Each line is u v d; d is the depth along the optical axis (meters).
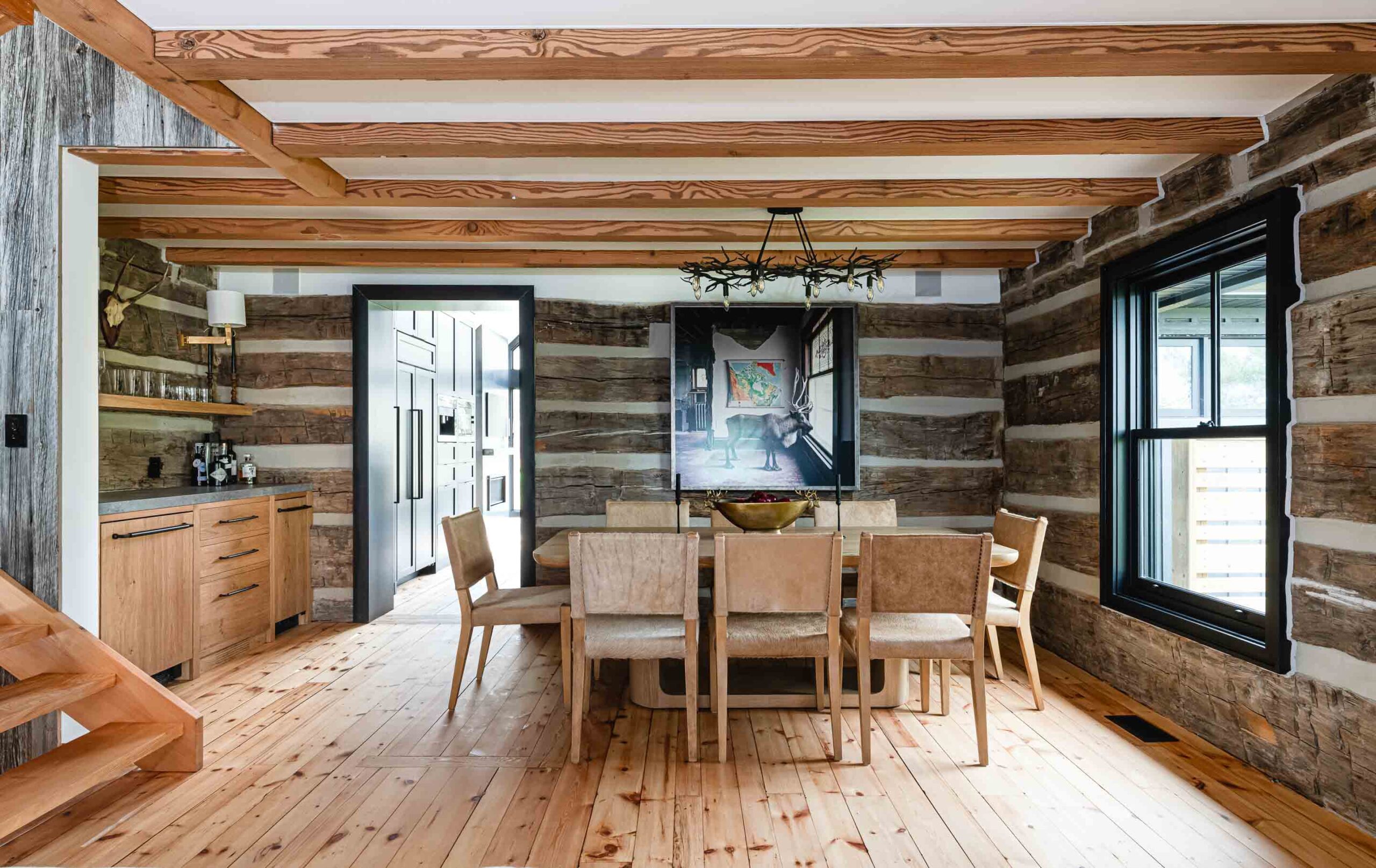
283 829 2.41
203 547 3.97
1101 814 2.49
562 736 3.18
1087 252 4.14
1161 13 2.12
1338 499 2.47
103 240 4.12
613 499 5.20
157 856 2.25
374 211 4.02
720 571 2.95
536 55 2.19
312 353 5.15
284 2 2.03
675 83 2.55
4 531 2.89
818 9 2.10
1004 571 3.67
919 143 2.87
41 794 2.34
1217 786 2.70
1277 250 2.70
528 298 5.14
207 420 5.02
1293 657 2.67
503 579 6.95
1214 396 3.26
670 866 2.20
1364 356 2.38
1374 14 2.13
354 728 3.25
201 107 2.50
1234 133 2.85
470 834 2.37
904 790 2.68
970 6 2.08
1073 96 2.67
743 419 5.18
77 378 3.00
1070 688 3.79
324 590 5.14
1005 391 5.24
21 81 2.93
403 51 2.18
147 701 2.85
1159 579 3.67
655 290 5.24
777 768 2.87
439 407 7.38
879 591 2.90
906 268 4.93
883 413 5.26
